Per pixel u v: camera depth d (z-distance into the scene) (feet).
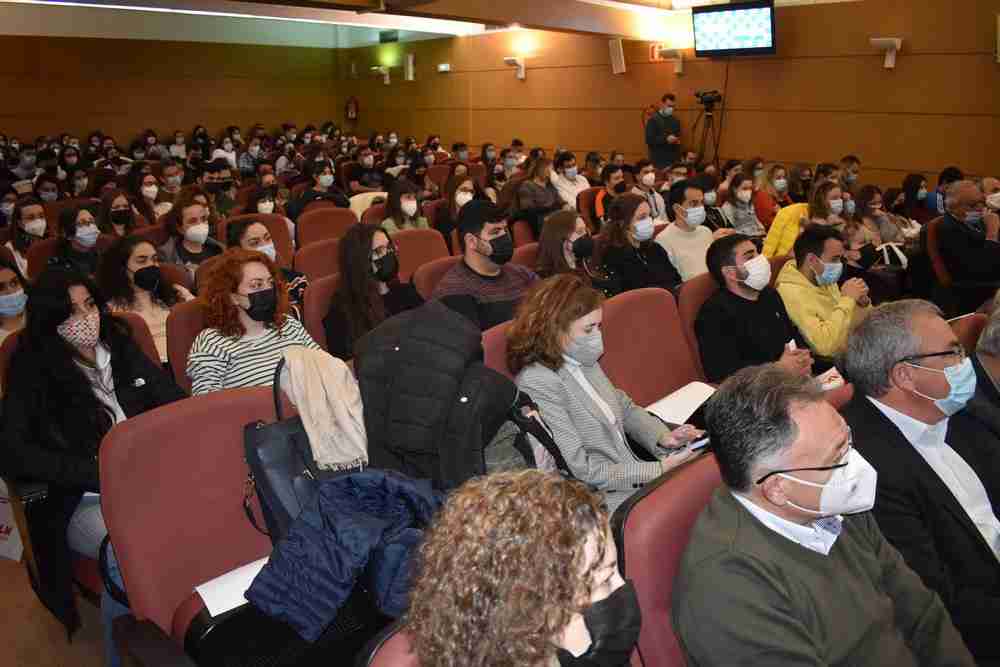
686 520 4.78
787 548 4.65
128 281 10.82
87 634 7.90
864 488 4.58
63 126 46.44
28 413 7.16
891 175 28.17
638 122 36.29
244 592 5.12
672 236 14.57
